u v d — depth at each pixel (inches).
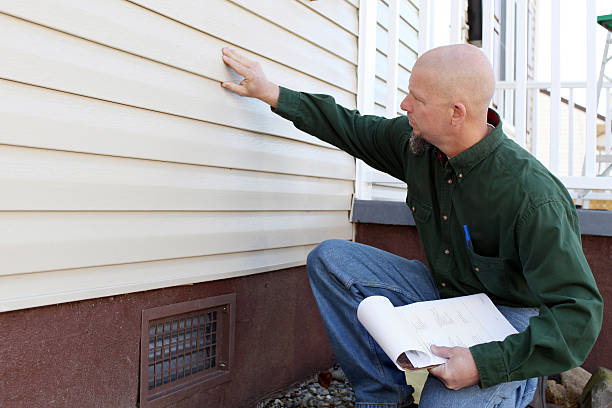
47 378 56.4
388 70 114.8
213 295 76.7
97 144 58.3
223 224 76.3
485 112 60.1
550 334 51.3
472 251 63.4
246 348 83.7
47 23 52.7
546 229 54.6
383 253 74.4
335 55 99.6
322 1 94.3
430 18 147.6
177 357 73.1
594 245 90.8
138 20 61.6
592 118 100.4
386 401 67.4
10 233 51.8
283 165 87.0
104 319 61.9
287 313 92.7
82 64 56.3
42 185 53.8
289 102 75.9
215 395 78.6
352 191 107.9
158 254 66.6
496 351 53.1
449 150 62.6
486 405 58.2
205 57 70.4
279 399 90.7
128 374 65.2
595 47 100.3
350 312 68.8
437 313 59.7
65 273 57.0
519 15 113.3
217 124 73.4
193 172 70.6
